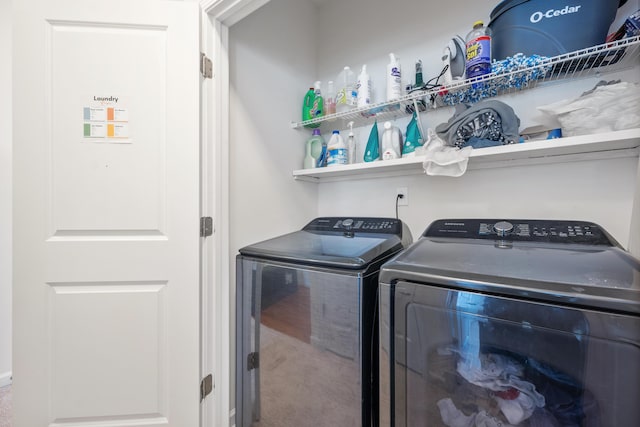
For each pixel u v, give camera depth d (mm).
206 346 1377
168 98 1283
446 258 888
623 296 581
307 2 2041
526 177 1358
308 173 1812
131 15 1244
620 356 583
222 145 1439
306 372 1134
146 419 1289
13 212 1174
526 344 666
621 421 588
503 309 685
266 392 1268
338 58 2020
